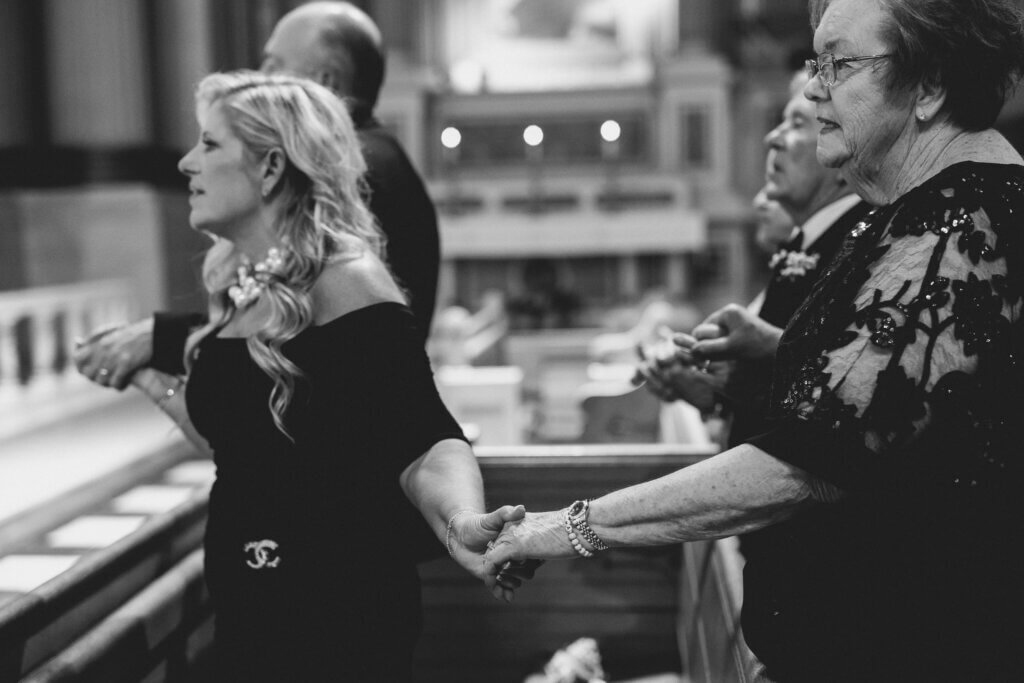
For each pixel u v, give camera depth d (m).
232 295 1.75
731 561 2.01
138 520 4.53
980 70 1.25
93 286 9.65
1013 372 1.18
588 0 14.16
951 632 1.26
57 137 10.55
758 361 1.94
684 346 1.99
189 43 11.09
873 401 1.18
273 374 1.63
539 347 11.48
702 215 13.20
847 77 1.29
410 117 13.68
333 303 1.69
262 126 1.72
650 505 1.30
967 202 1.21
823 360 1.23
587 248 13.05
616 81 14.17
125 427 7.29
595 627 2.69
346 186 1.79
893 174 1.33
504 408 6.11
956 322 1.17
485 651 2.70
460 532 1.49
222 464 1.72
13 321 7.58
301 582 1.65
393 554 1.72
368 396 1.65
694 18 14.06
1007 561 1.25
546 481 2.61
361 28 2.53
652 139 14.12
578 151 14.12
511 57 14.26
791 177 2.14
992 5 1.25
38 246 10.50
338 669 1.66
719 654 1.86
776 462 1.23
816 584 1.32
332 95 1.83
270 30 12.91
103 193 10.42
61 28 10.46
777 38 13.73
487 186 13.55
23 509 4.63
